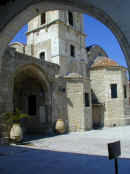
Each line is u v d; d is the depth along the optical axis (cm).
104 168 559
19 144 1128
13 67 1337
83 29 2367
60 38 1983
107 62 2244
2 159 711
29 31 2253
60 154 802
